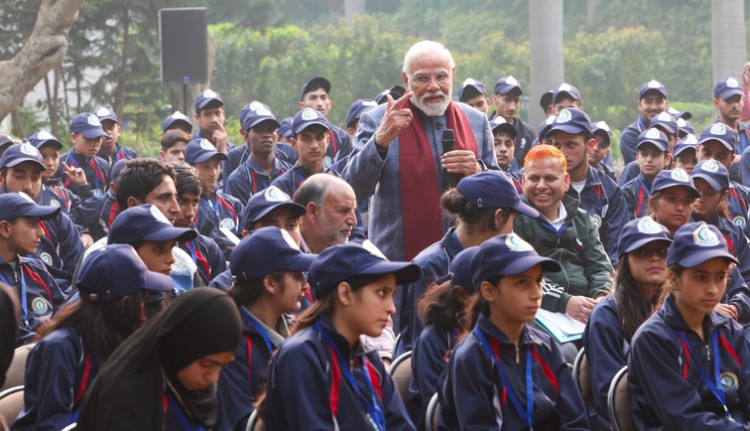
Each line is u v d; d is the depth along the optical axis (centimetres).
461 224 716
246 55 3266
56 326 589
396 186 821
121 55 2833
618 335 683
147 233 665
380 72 3259
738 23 2844
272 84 3272
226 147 1486
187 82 1892
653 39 3584
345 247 548
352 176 808
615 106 3444
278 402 546
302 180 1113
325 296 552
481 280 592
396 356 726
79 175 1307
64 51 1942
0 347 457
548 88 2600
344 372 548
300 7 4609
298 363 538
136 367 457
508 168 1329
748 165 1340
